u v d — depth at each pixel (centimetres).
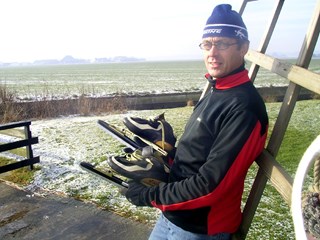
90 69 10750
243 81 161
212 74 166
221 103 159
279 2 212
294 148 777
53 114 1418
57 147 823
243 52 165
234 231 180
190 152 169
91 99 1548
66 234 405
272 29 218
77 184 566
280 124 177
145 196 174
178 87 3167
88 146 826
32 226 427
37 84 3675
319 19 160
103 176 196
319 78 145
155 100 1927
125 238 392
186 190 156
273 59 194
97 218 443
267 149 185
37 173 625
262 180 188
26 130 623
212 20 164
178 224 174
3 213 466
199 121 166
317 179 125
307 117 1175
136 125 210
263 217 439
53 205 488
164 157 202
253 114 150
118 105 1606
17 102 1406
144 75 6384
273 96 1928
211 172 150
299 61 169
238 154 147
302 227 121
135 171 176
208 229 169
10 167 602
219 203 167
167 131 215
